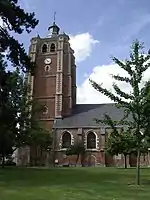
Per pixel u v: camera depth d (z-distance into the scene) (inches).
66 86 2952.8
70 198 564.7
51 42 3115.2
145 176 1116.5
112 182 892.6
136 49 843.4
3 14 696.4
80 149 2516.0
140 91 815.7
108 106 2891.2
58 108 2819.9
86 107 2965.1
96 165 2487.7
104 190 698.8
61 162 2566.4
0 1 681.6
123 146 850.8
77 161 2518.5
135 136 830.5
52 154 2598.4
